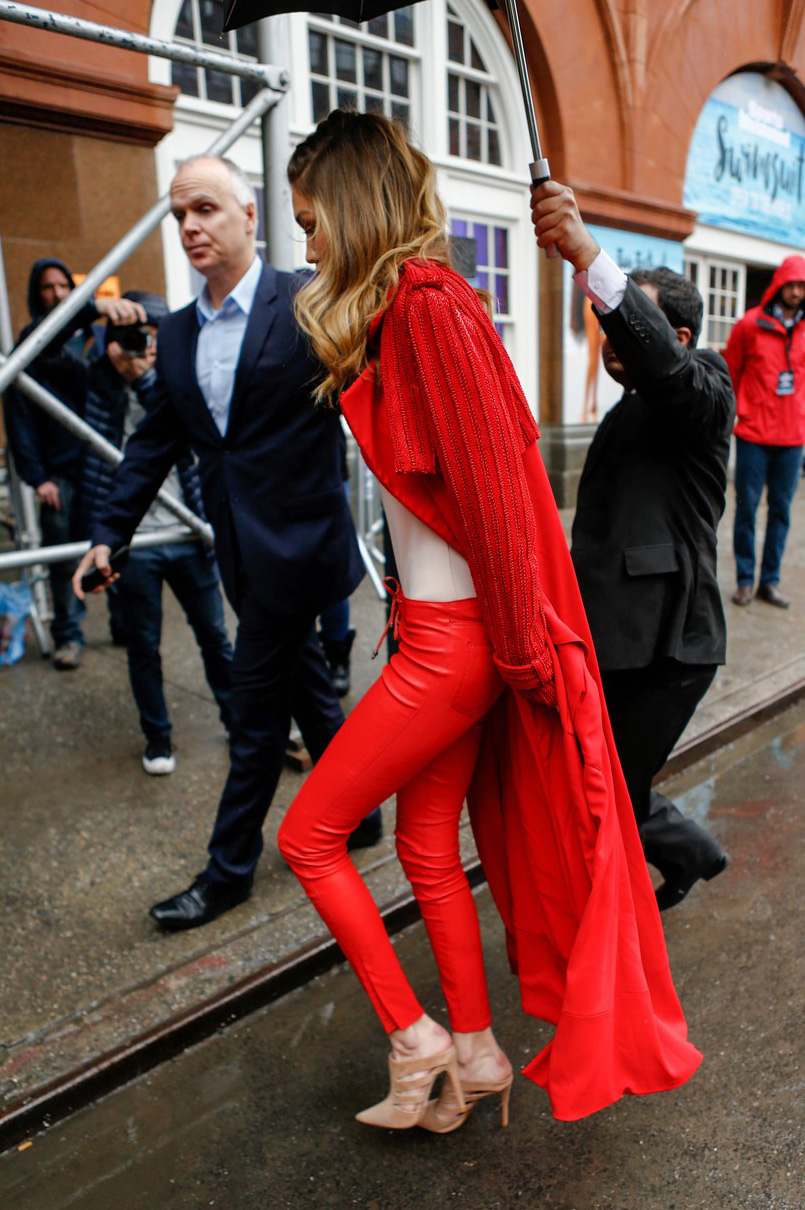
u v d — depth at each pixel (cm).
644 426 195
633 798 207
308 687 253
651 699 198
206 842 283
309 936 238
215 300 221
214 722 374
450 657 149
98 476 385
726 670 429
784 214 1154
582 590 198
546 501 154
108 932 239
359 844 274
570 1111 150
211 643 326
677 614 191
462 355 130
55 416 259
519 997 225
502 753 169
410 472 139
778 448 504
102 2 515
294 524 219
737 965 231
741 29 952
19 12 218
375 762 157
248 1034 213
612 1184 169
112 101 527
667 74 865
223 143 266
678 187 918
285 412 212
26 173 513
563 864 157
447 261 146
